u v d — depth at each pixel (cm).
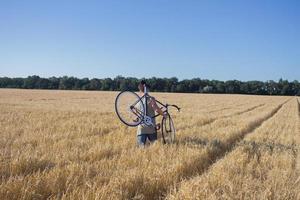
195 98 6938
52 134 1280
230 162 885
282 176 771
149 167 765
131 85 12469
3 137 1205
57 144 1055
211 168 866
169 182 707
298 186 715
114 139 1189
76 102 4425
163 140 1152
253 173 822
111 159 871
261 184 707
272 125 2105
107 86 12450
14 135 1270
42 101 4462
